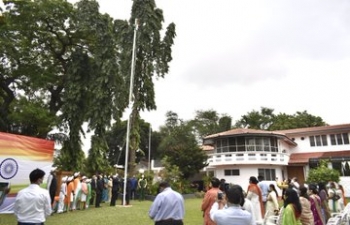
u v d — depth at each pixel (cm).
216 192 736
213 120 6538
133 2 3400
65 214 1507
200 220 1395
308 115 5903
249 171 3712
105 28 3148
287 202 588
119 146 5734
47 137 2859
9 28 2628
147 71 3238
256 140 3772
